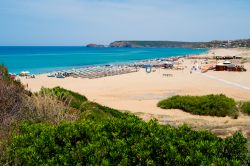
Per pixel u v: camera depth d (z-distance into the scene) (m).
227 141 5.24
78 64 101.25
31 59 123.19
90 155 4.77
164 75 62.75
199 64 93.81
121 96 36.47
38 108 8.33
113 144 5.08
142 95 37.16
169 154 4.77
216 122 17.88
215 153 4.92
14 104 8.54
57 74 60.97
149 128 5.74
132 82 51.09
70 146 5.18
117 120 5.99
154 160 4.84
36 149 5.12
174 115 21.12
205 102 22.39
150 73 67.56
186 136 5.63
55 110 8.37
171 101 24.47
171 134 5.66
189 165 4.64
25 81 51.44
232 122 18.08
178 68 78.00
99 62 113.06
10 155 5.30
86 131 5.57
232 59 120.06
